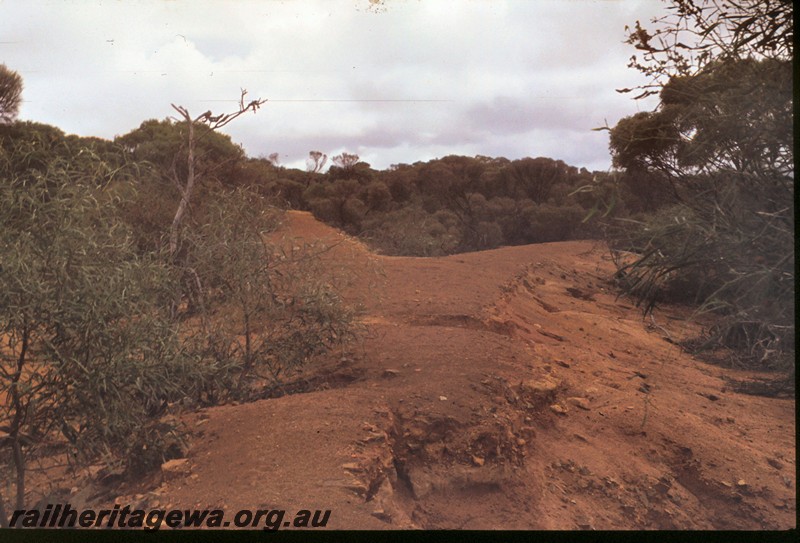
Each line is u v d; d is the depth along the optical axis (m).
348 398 5.57
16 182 4.18
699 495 5.95
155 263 5.29
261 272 6.72
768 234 6.57
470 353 7.30
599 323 12.82
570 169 43.16
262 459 4.52
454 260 16.67
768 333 9.54
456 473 5.01
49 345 4.10
